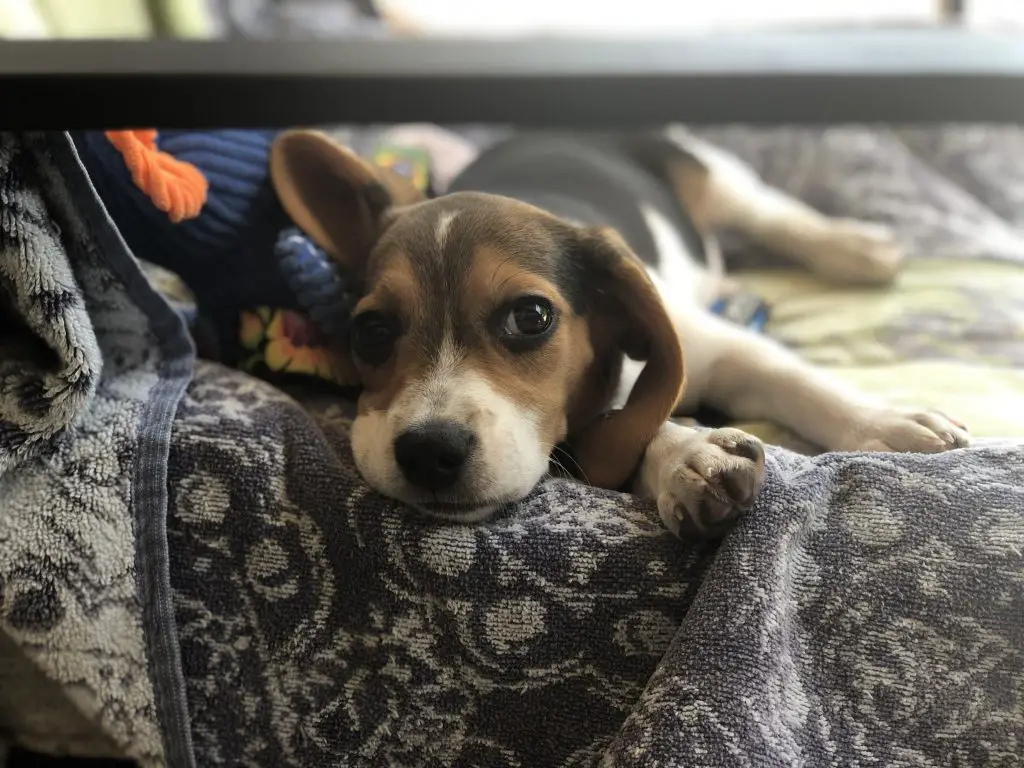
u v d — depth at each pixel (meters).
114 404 0.30
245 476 0.29
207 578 0.29
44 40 0.24
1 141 0.28
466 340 0.32
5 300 0.30
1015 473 0.27
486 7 0.80
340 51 0.23
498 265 0.32
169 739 0.29
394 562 0.28
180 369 0.32
